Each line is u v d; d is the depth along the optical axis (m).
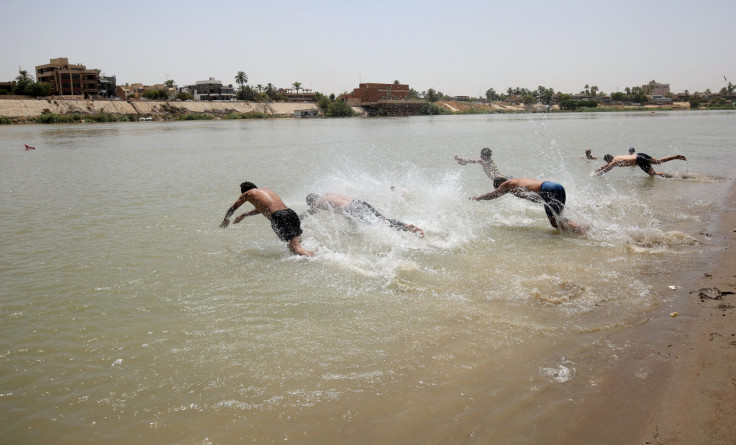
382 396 4.18
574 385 4.25
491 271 7.16
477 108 195.25
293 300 6.27
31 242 9.02
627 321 5.45
